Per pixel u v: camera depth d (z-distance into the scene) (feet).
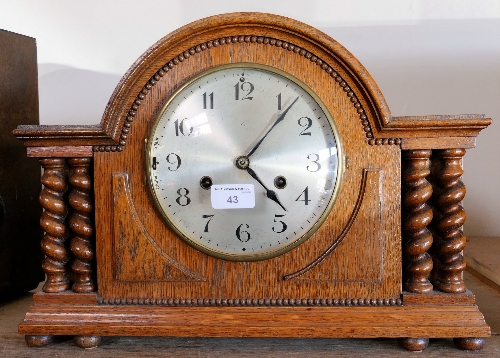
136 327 3.04
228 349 3.03
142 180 3.09
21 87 3.99
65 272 3.21
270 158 3.03
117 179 3.07
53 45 4.94
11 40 3.88
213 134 3.03
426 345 2.99
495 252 4.39
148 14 4.93
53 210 3.11
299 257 3.07
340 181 2.99
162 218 3.07
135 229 3.09
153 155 3.03
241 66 2.98
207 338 3.19
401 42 4.89
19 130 3.01
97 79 4.97
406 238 3.10
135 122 3.07
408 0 4.86
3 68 3.79
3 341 3.17
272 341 3.14
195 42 3.01
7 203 3.84
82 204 3.10
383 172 3.03
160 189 3.05
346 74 3.00
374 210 3.03
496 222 4.97
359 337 2.97
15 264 3.93
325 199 3.02
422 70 4.90
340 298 3.07
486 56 4.86
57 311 3.10
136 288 3.12
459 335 2.94
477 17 4.83
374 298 3.06
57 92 4.97
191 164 3.04
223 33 3.00
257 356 2.93
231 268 3.09
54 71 4.95
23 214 4.02
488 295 3.83
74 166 3.12
